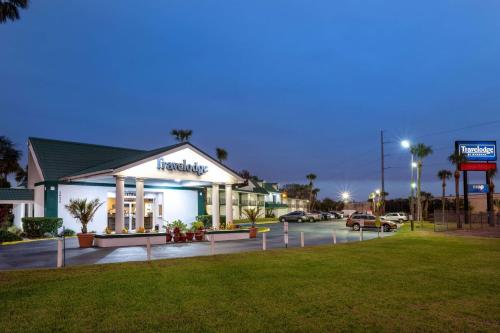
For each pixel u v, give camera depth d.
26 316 7.75
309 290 10.05
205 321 7.52
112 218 31.42
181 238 24.02
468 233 32.66
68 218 29.47
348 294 9.68
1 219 22.95
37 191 31.25
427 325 7.40
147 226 33.12
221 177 27.92
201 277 11.50
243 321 7.54
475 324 7.50
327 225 48.09
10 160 53.09
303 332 6.99
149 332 6.92
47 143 34.41
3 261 15.93
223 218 62.03
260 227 41.69
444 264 14.52
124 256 17.27
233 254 16.86
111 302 8.77
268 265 13.82
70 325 7.26
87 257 17.00
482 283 11.09
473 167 51.09
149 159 24.09
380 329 7.17
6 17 13.48
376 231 36.75
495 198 75.06
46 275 11.65
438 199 92.62
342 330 7.10
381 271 12.88
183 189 35.59
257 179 88.88
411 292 9.95
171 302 8.81
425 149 60.94
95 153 35.72
